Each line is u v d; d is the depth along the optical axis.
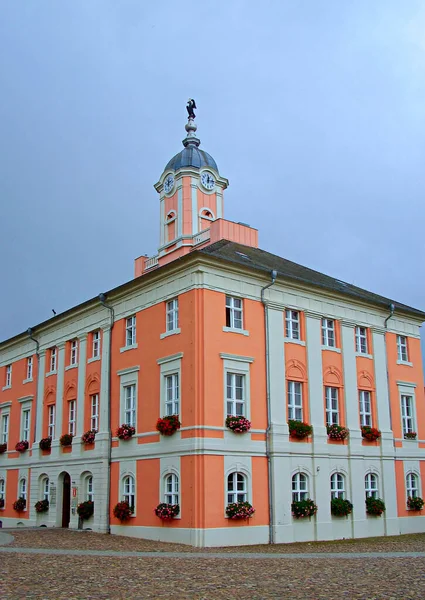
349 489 31.55
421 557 19.88
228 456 27.06
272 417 29.08
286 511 28.31
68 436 35.06
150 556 20.47
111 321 33.44
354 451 32.31
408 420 36.66
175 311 29.39
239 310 29.50
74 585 14.12
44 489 37.38
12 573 15.88
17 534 28.98
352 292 35.12
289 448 29.27
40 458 37.66
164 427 27.66
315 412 31.03
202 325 27.69
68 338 37.16
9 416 42.75
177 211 40.72
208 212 41.12
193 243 38.81
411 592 13.17
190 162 41.66
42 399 38.94
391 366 36.22
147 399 29.89
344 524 30.73
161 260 39.97
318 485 30.05
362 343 35.19
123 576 15.58
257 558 19.95
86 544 24.88
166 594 13.07
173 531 26.66
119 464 30.89
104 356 33.50
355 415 33.06
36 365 40.56
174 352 28.67
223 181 42.22
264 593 13.18
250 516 26.91
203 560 19.33
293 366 30.77
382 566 17.53
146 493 28.73
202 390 27.00
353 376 33.56
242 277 29.77
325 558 19.89
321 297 32.97
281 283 31.08
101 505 31.25
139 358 30.94
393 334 36.94
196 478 26.08
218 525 25.97
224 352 28.09
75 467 34.03
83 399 34.53
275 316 30.58
